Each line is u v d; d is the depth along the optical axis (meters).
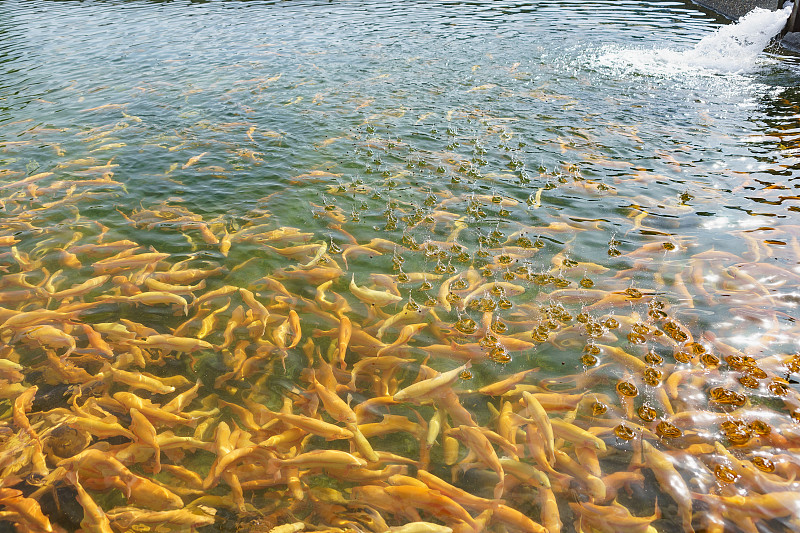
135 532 1.88
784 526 1.86
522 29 9.04
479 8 10.90
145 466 2.08
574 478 2.01
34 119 5.41
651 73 6.68
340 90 6.26
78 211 3.69
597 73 6.72
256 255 3.24
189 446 2.15
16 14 10.95
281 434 2.17
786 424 2.17
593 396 2.31
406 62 7.30
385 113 5.52
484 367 2.48
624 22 9.39
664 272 3.00
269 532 1.87
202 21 10.08
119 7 11.52
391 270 3.10
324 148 4.72
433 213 3.63
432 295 2.91
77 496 1.97
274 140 4.91
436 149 4.65
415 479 2.00
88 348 2.55
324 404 2.27
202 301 2.86
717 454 2.08
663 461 2.05
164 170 4.31
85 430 2.19
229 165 4.41
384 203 3.79
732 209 3.56
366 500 1.97
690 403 2.27
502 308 2.80
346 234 3.43
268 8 11.22
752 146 4.53
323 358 2.53
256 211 3.70
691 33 8.47
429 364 2.50
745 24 8.01
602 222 3.50
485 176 4.13
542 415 2.17
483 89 6.20
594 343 2.58
